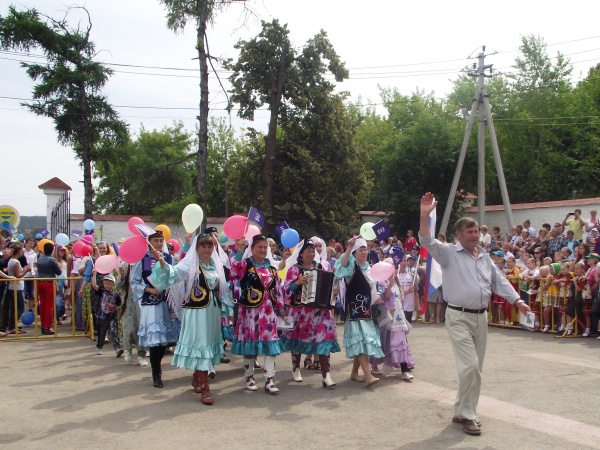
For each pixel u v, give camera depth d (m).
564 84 38.81
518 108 39.34
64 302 12.82
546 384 7.23
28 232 22.58
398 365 7.55
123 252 6.57
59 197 22.64
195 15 19.62
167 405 6.36
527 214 22.91
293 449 4.98
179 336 6.79
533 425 5.64
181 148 47.19
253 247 6.99
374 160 36.66
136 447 5.03
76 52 24.02
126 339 8.48
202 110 19.80
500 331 11.93
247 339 6.91
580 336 10.89
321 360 7.29
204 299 6.54
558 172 36.84
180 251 10.70
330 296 7.19
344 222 28.73
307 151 26.19
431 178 31.53
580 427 5.57
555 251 14.43
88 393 6.86
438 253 5.67
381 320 7.61
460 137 32.22
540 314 11.70
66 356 9.12
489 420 5.80
